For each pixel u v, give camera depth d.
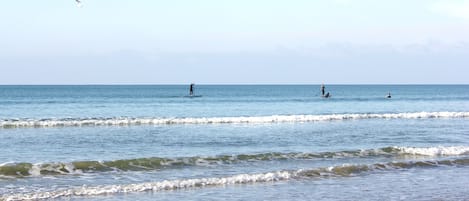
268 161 27.55
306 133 41.50
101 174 23.64
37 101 103.88
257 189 21.53
